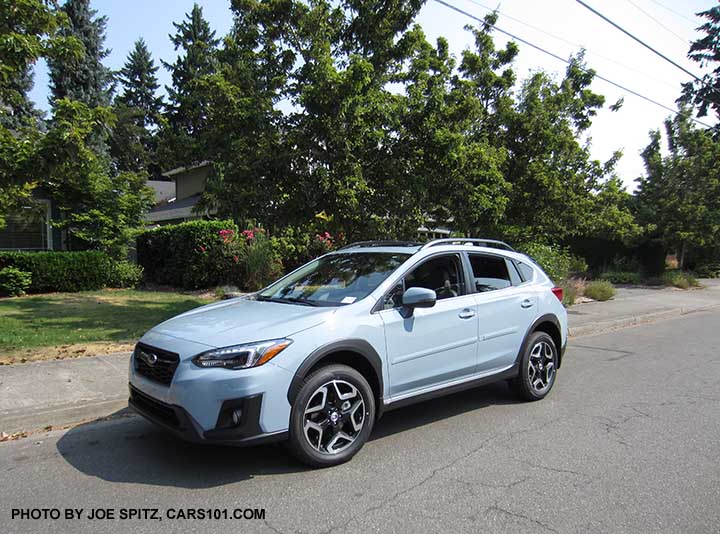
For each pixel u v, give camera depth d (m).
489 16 10.94
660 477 3.96
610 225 13.55
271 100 8.06
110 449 4.36
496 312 5.43
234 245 14.09
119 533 3.08
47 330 8.37
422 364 4.71
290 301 4.83
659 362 8.25
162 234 15.80
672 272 23.05
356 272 5.03
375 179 8.34
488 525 3.22
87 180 14.02
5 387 5.49
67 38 7.09
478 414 5.48
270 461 4.12
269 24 8.09
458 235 10.94
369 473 3.95
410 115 8.05
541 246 14.48
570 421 5.29
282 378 3.76
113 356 6.89
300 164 7.91
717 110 36.25
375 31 8.23
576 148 11.30
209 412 3.59
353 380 4.12
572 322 11.90
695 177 21.64
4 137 6.62
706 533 3.17
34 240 14.88
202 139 8.05
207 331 4.02
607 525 3.24
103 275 14.54
